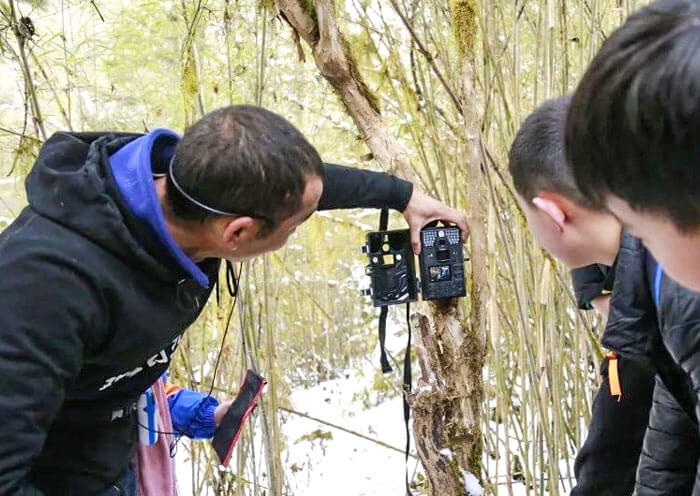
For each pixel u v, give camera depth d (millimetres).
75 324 685
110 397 861
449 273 989
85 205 705
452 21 936
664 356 808
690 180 297
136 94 1512
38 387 665
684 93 282
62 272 677
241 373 1396
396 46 1173
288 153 729
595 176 338
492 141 1166
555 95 1257
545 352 1336
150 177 737
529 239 1347
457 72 1078
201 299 890
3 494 658
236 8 1259
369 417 2695
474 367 1057
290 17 970
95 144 796
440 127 1300
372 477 2145
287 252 2066
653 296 766
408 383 1065
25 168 1261
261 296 1507
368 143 1024
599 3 1268
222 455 1073
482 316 1035
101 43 1509
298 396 2994
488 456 1578
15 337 654
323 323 3037
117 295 718
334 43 950
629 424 1077
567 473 1527
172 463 1100
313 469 2242
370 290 1012
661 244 344
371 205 974
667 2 309
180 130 1513
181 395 1159
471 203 986
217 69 1437
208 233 765
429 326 1043
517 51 1225
